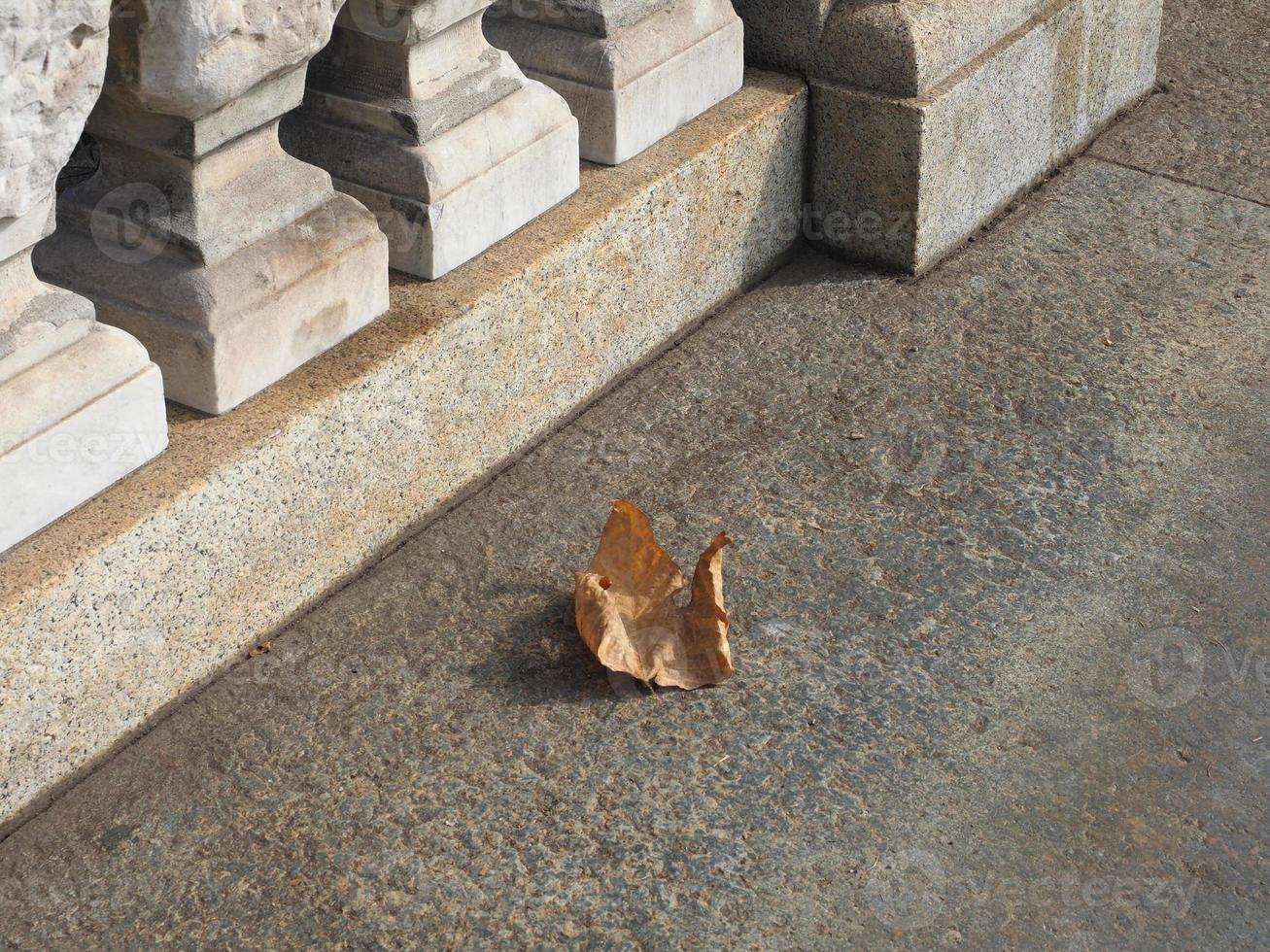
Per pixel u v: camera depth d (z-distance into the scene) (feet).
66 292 7.99
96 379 7.97
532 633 9.09
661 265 11.28
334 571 9.35
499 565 9.59
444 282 9.89
